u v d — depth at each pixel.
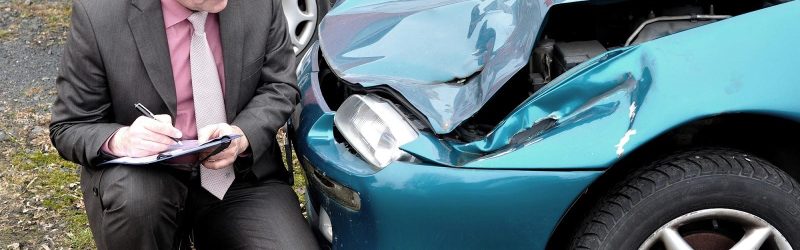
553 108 2.62
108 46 2.74
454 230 2.61
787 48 2.60
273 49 2.97
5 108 4.93
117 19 2.74
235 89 2.86
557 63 2.97
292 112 2.98
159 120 2.70
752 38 2.61
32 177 4.25
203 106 2.83
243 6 2.86
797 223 2.64
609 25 3.12
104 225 2.78
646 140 2.49
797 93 2.56
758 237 2.64
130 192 2.71
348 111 2.83
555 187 2.54
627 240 2.62
